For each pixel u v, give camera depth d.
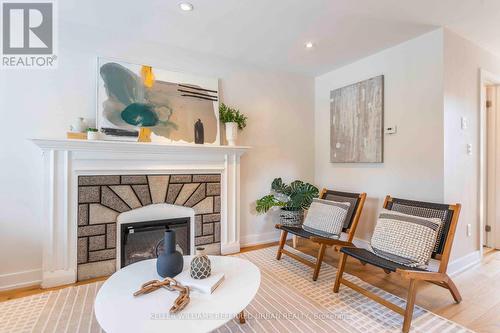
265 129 3.62
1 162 2.25
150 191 2.73
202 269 1.59
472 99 2.82
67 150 2.35
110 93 2.61
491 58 3.04
